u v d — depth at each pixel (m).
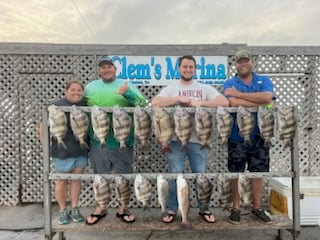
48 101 5.23
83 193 5.50
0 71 5.53
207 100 3.99
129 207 5.43
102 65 4.07
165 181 3.70
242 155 4.07
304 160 5.55
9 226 4.79
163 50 5.43
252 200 4.02
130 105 4.09
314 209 4.64
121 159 4.09
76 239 4.34
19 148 5.57
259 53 5.45
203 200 3.81
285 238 4.29
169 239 4.33
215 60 5.45
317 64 5.52
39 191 5.61
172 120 3.78
